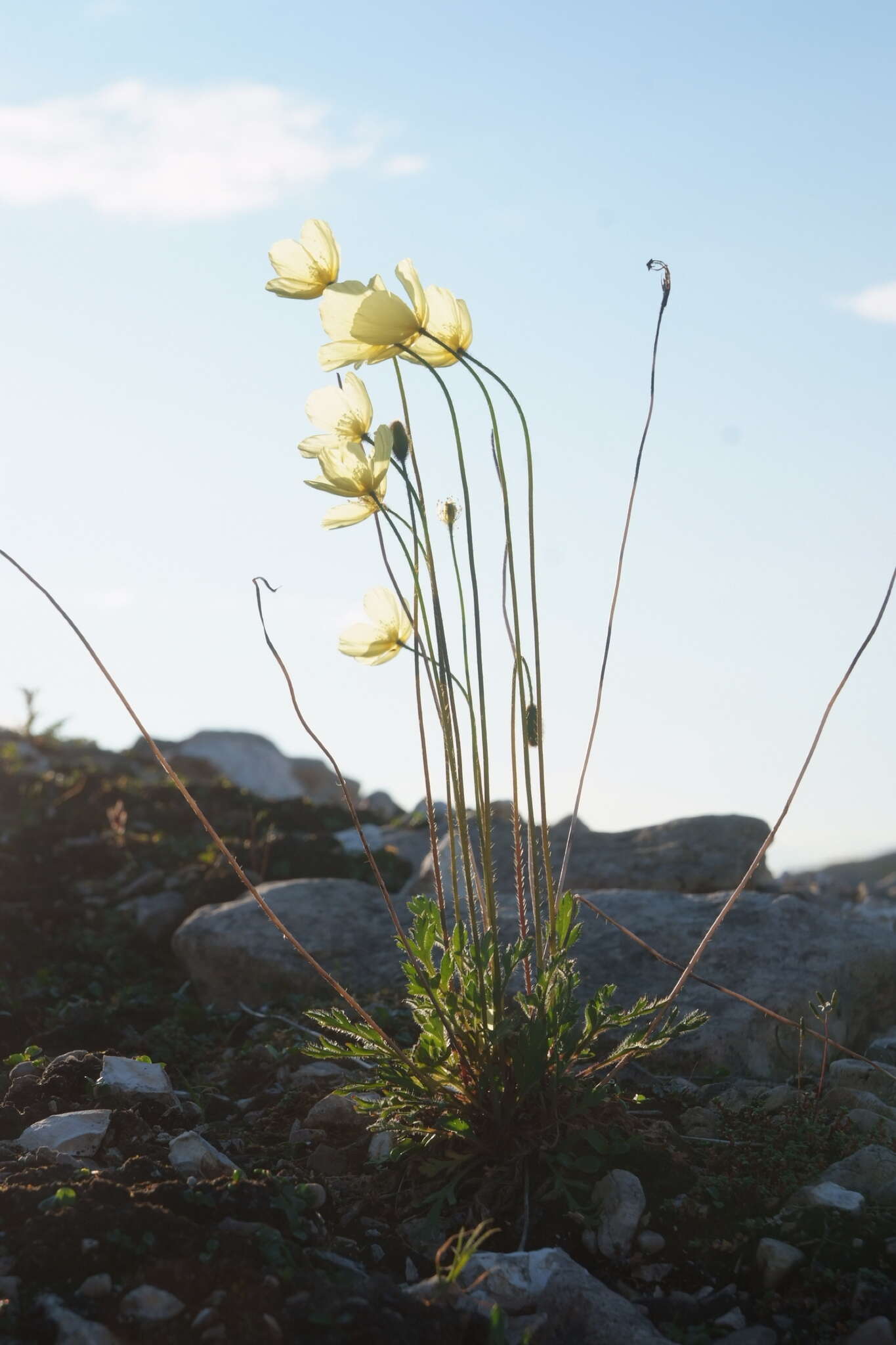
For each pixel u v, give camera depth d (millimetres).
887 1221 717
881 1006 1042
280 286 745
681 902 1111
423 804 2295
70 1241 655
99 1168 739
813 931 1053
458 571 750
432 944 743
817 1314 677
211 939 1151
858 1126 809
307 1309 636
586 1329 659
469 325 734
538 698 745
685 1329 675
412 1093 746
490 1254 688
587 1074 760
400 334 708
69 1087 827
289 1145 803
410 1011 993
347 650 774
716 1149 780
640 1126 781
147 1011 1098
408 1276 695
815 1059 959
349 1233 718
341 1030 750
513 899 1115
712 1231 721
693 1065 915
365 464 740
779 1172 759
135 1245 658
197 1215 682
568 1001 747
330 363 722
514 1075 741
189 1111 829
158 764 2818
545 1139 749
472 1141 739
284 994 1103
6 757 2404
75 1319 626
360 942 1137
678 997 972
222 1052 994
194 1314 634
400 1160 766
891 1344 651
